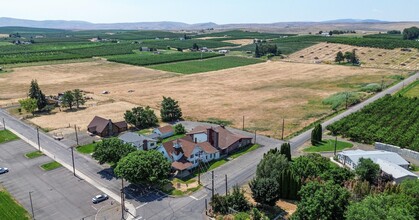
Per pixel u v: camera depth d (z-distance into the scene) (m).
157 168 82.69
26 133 125.81
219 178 89.94
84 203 78.56
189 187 85.31
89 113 152.38
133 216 73.06
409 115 133.25
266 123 135.75
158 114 150.12
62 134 124.19
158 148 98.69
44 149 110.19
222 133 111.56
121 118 144.12
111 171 94.31
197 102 170.75
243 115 147.25
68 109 159.75
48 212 75.12
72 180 89.50
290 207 75.75
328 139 116.75
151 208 76.19
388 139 108.88
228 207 73.88
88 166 97.56
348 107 154.75
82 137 121.06
